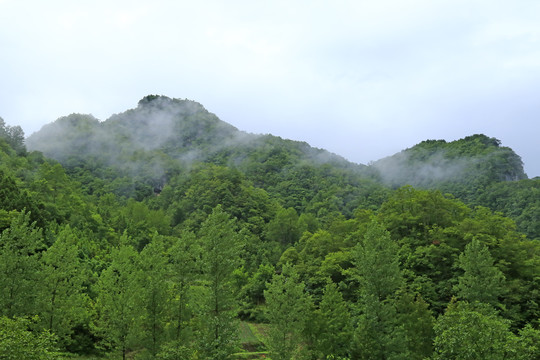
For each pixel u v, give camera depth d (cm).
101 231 10644
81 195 16012
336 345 5553
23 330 3014
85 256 7562
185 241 4900
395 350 5059
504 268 6775
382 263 5856
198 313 4688
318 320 5566
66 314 4947
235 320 4950
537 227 12988
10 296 4459
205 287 4994
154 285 4666
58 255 5019
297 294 5153
